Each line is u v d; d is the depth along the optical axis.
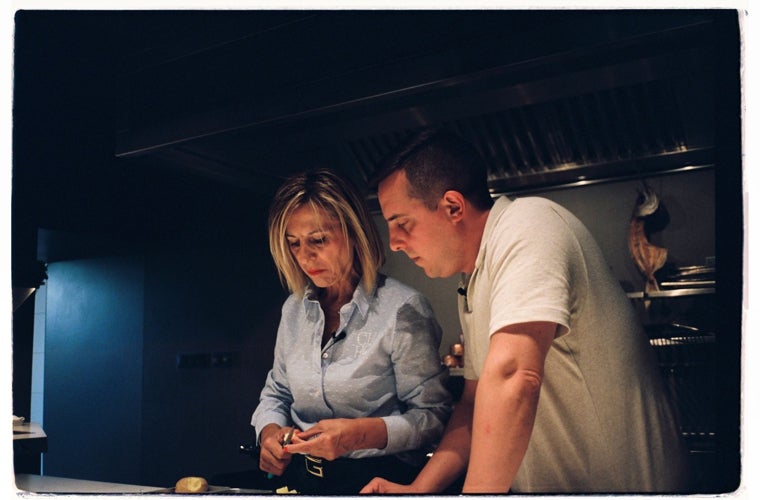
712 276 2.30
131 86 2.41
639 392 1.58
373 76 2.00
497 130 2.21
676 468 1.62
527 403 1.36
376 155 2.31
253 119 2.17
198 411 3.24
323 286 1.92
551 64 1.81
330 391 1.84
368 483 1.76
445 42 1.91
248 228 3.04
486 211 1.83
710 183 2.32
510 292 1.41
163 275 3.37
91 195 3.20
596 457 1.59
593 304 1.50
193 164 2.46
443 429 1.79
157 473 3.35
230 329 3.13
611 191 2.40
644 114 2.10
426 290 2.45
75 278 3.82
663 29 1.69
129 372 3.51
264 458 1.79
